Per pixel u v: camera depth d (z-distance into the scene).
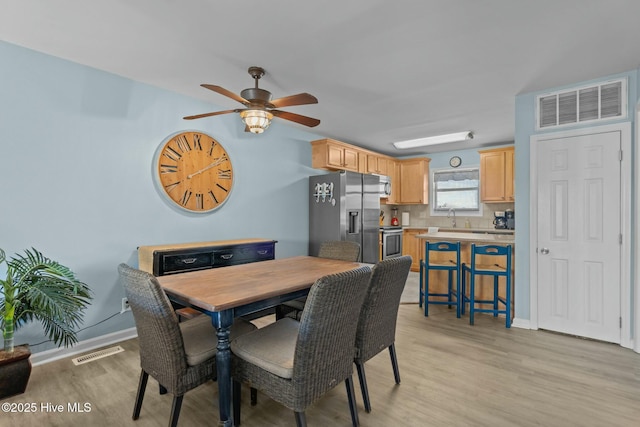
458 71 2.65
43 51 2.38
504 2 1.77
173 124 3.18
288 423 1.74
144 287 1.44
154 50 2.34
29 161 2.36
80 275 2.61
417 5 1.79
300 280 2.00
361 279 1.52
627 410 1.82
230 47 2.28
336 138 5.20
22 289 2.04
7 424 1.71
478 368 2.32
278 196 4.32
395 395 1.98
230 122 3.71
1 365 1.92
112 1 1.78
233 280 2.00
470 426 1.69
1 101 2.24
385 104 3.48
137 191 2.93
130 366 2.36
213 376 1.65
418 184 6.28
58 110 2.48
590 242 2.83
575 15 1.88
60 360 2.45
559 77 2.77
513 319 3.22
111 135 2.77
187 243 3.22
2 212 2.25
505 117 3.98
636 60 2.46
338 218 4.43
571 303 2.93
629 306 2.66
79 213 2.60
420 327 3.14
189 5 1.81
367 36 2.12
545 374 2.23
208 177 3.46
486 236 3.78
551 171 3.01
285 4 1.79
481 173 5.46
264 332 1.82
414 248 6.10
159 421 1.75
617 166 2.70
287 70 2.64
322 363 1.45
